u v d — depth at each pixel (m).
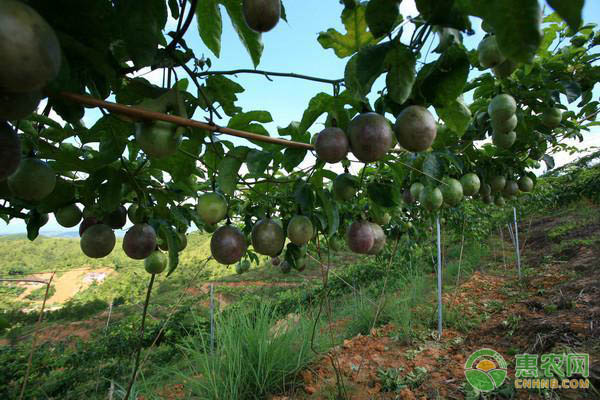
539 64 2.70
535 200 11.71
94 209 1.91
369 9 1.08
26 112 0.88
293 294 12.88
